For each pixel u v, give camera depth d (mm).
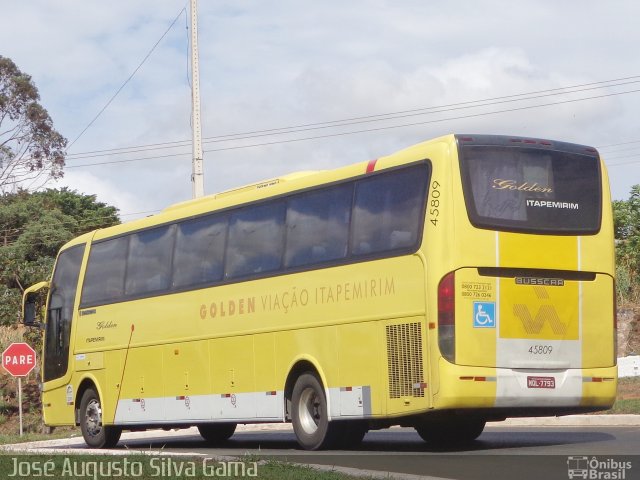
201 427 21391
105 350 20609
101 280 21031
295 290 16203
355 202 15328
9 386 38375
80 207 59219
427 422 15414
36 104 53219
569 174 14727
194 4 33969
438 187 13984
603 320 14797
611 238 15000
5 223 50875
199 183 33094
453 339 13641
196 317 18312
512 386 13898
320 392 15664
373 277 14797
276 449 17469
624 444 14961
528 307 14156
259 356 16844
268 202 17047
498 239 14000
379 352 14594
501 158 14266
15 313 43844
